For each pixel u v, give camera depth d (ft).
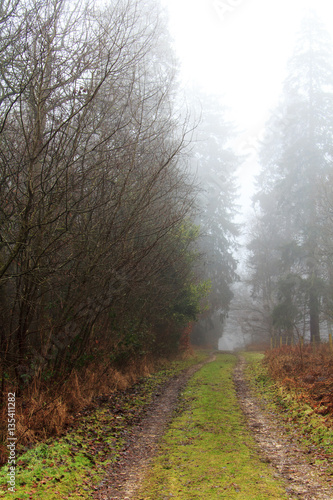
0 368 23.59
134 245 33.42
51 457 18.94
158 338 65.21
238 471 18.54
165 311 61.98
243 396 38.22
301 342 59.26
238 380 49.34
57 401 25.44
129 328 45.34
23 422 21.99
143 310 48.32
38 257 23.08
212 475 18.17
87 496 15.87
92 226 27.81
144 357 54.13
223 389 41.45
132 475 18.58
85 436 23.34
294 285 100.07
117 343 41.50
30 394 25.53
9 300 27.07
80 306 30.83
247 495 15.78
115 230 28.53
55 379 29.48
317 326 96.43
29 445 20.36
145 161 29.27
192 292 66.59
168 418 29.99
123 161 26.89
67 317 30.19
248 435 24.82
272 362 52.80
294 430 25.13
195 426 27.14
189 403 34.86
